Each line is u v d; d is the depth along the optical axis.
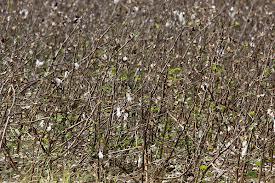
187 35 19.77
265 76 16.09
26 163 13.68
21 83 15.27
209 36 19.11
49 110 14.91
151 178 12.52
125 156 13.87
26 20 22.80
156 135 14.87
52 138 13.65
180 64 17.89
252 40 18.78
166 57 16.19
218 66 17.28
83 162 13.49
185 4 23.58
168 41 19.47
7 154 14.02
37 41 20.42
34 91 16.72
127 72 17.41
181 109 15.05
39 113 15.35
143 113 14.59
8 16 21.52
